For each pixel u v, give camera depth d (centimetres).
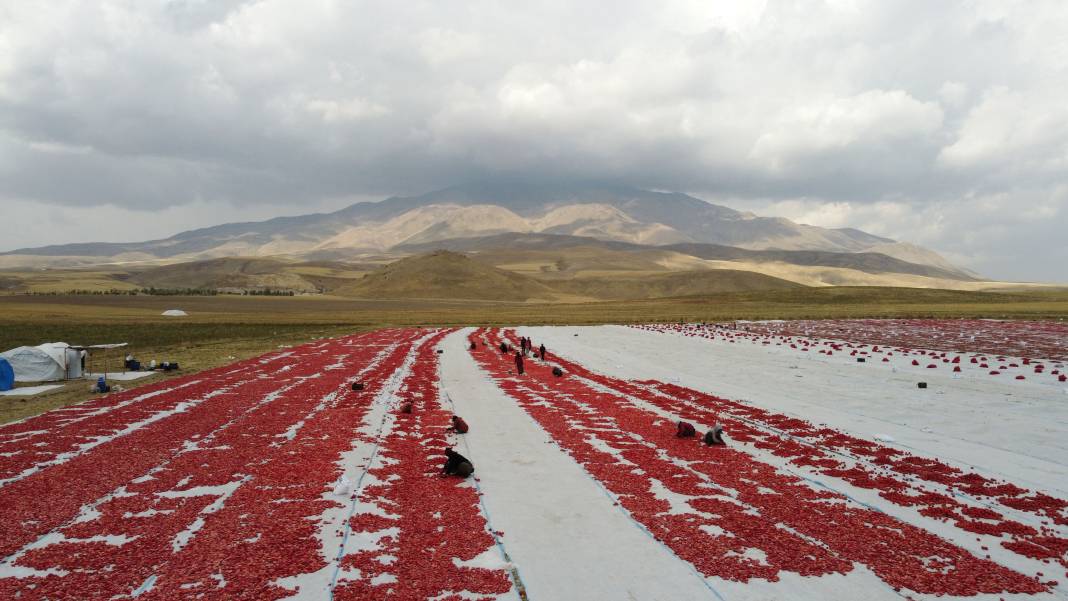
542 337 7288
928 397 3095
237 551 1201
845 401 2986
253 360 4700
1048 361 4547
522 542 1272
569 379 3719
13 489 1569
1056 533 1337
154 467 1795
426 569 1134
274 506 1464
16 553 1209
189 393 3066
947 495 1594
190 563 1148
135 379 3631
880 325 8938
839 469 1811
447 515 1420
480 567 1150
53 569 1132
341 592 1040
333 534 1302
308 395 3058
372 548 1233
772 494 1577
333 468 1777
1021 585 1080
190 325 9156
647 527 1347
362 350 5603
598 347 5969
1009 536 1316
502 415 2597
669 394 3195
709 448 2041
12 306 13588
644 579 1108
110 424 2328
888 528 1347
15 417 2519
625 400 2975
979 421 2514
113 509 1444
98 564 1147
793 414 2666
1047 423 2473
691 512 1441
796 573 1128
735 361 4769
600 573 1131
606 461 1872
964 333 7338
